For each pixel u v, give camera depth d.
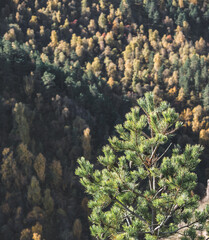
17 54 119.31
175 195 7.45
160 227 7.85
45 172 90.81
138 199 8.73
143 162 7.91
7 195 80.75
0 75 111.00
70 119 109.75
